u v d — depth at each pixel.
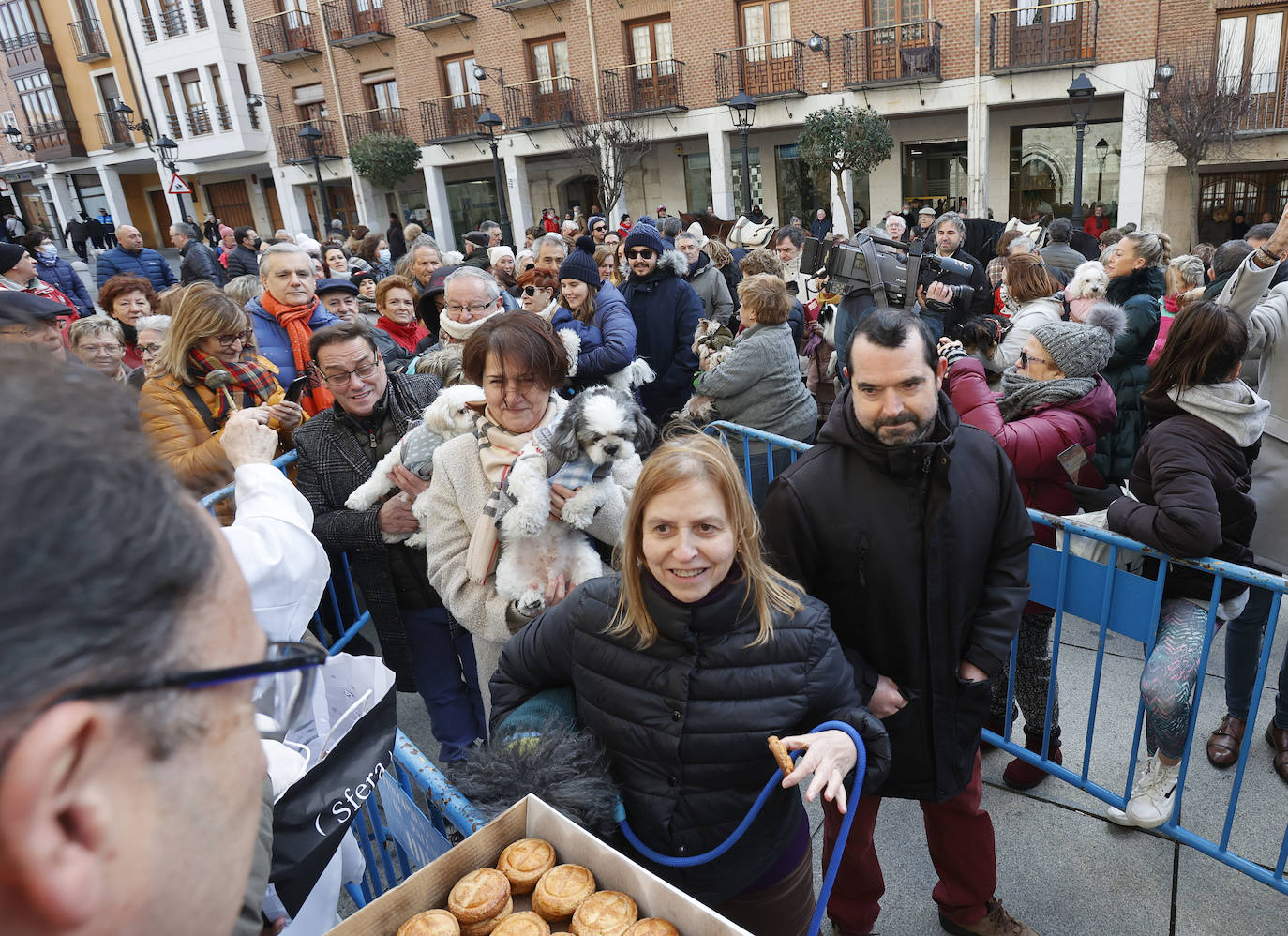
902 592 1.81
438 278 4.44
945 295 3.74
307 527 1.59
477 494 2.25
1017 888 2.33
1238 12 14.16
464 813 1.35
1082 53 15.36
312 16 23.59
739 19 18.28
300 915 1.26
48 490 0.36
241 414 1.81
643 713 1.48
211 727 0.46
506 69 21.30
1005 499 1.86
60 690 0.36
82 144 29.72
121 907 0.40
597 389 2.13
